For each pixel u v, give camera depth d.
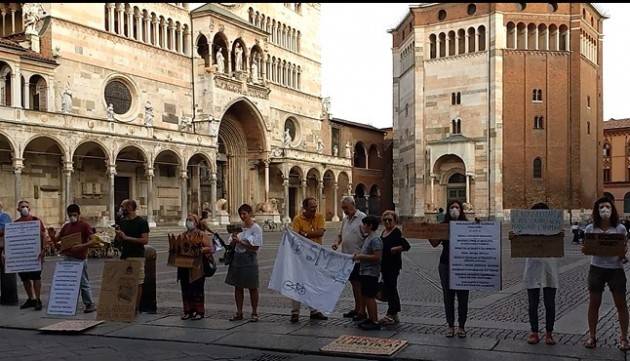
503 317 14.89
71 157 45.19
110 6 54.00
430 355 11.31
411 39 82.62
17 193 41.62
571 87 74.81
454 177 77.88
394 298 14.10
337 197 83.62
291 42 78.75
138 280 14.70
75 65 50.47
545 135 74.31
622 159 102.44
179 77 61.09
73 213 15.86
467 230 12.63
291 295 14.02
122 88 55.50
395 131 90.75
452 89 77.31
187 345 12.48
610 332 13.16
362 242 14.32
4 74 43.91
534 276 12.09
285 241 14.32
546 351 11.46
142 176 56.50
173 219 59.56
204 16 62.62
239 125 69.88
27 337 13.39
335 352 11.55
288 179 70.12
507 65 74.12
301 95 79.88
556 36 75.38
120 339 13.12
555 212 11.92
